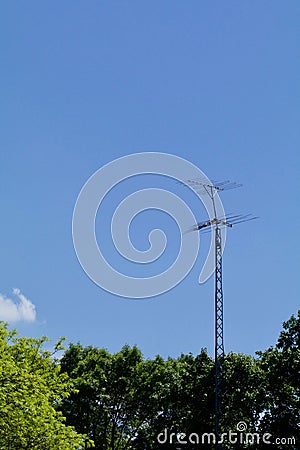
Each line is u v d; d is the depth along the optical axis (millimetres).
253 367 47781
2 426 19891
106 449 51781
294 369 42062
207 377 48219
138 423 53031
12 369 20625
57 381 26047
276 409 43406
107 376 53500
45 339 29031
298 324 43375
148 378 53219
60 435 21219
